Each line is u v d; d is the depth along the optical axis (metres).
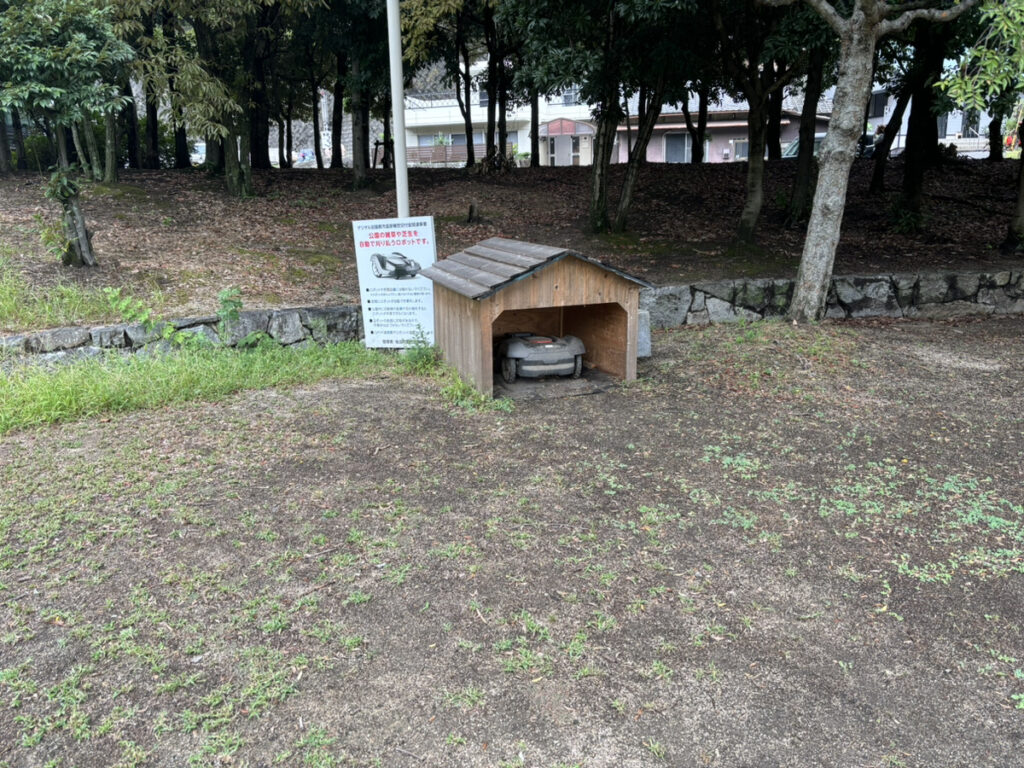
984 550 3.64
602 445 5.01
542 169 19.86
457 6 13.50
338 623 3.02
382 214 14.16
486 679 2.71
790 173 17.92
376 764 2.32
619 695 2.64
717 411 5.70
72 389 5.56
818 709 2.59
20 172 14.99
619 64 11.27
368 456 4.75
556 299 6.01
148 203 13.03
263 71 18.91
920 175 13.34
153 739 2.41
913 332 8.45
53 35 7.91
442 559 3.52
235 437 5.02
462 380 6.40
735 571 3.46
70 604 3.12
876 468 4.62
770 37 9.73
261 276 9.59
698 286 9.20
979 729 2.51
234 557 3.50
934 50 12.48
